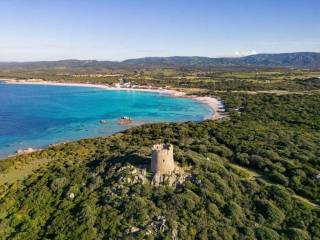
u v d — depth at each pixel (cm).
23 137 14062
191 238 5297
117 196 6084
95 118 17962
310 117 13588
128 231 5312
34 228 5819
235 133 10756
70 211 6028
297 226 5716
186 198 5838
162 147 6550
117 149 9306
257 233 5512
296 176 7088
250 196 6338
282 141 9469
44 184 7025
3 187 7256
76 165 7738
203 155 7838
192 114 18562
